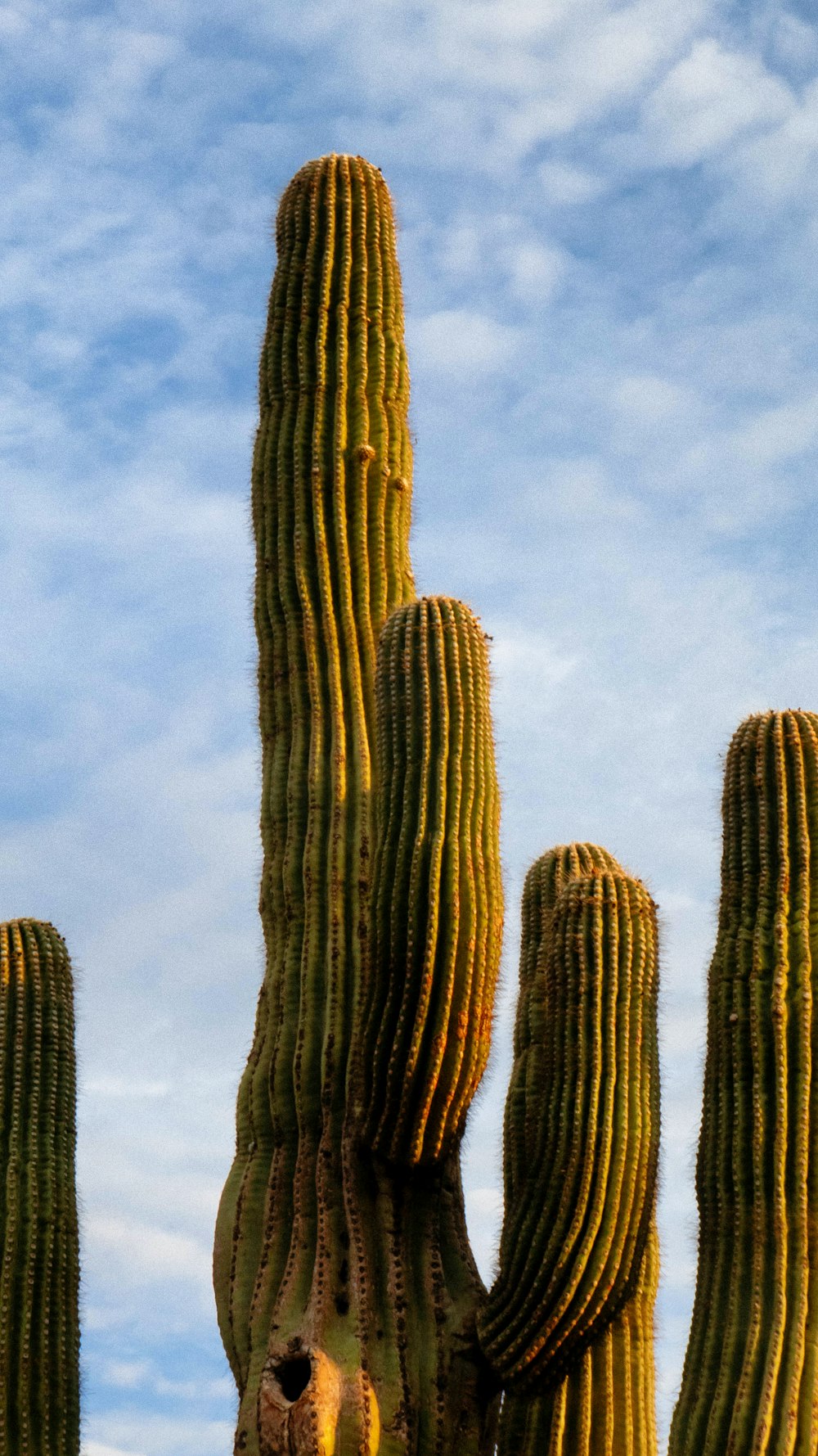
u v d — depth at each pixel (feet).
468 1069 27.27
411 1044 27.09
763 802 27.43
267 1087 29.12
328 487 32.37
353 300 33.83
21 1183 30.35
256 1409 26.94
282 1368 26.91
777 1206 24.98
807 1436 23.59
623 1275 25.88
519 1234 26.20
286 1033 29.19
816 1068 25.64
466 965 27.25
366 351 33.47
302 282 33.99
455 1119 27.45
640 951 27.22
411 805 27.86
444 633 29.04
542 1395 26.99
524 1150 27.99
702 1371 24.61
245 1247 28.43
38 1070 31.30
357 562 32.07
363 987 28.35
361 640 31.50
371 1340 26.96
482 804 28.17
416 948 27.20
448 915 27.30
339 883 29.66
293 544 32.12
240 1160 29.25
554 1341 25.93
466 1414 26.81
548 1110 26.43
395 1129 27.40
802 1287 24.54
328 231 34.19
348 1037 28.76
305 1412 26.12
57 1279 30.09
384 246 34.53
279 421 33.17
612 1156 25.99
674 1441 24.43
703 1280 25.38
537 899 32.04
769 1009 26.03
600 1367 27.35
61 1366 29.66
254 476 33.14
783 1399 23.80
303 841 30.17
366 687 31.19
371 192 34.78
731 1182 25.49
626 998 26.84
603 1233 25.75
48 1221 30.27
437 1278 27.58
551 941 27.73
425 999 27.07
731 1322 24.71
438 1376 26.86
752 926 26.78
